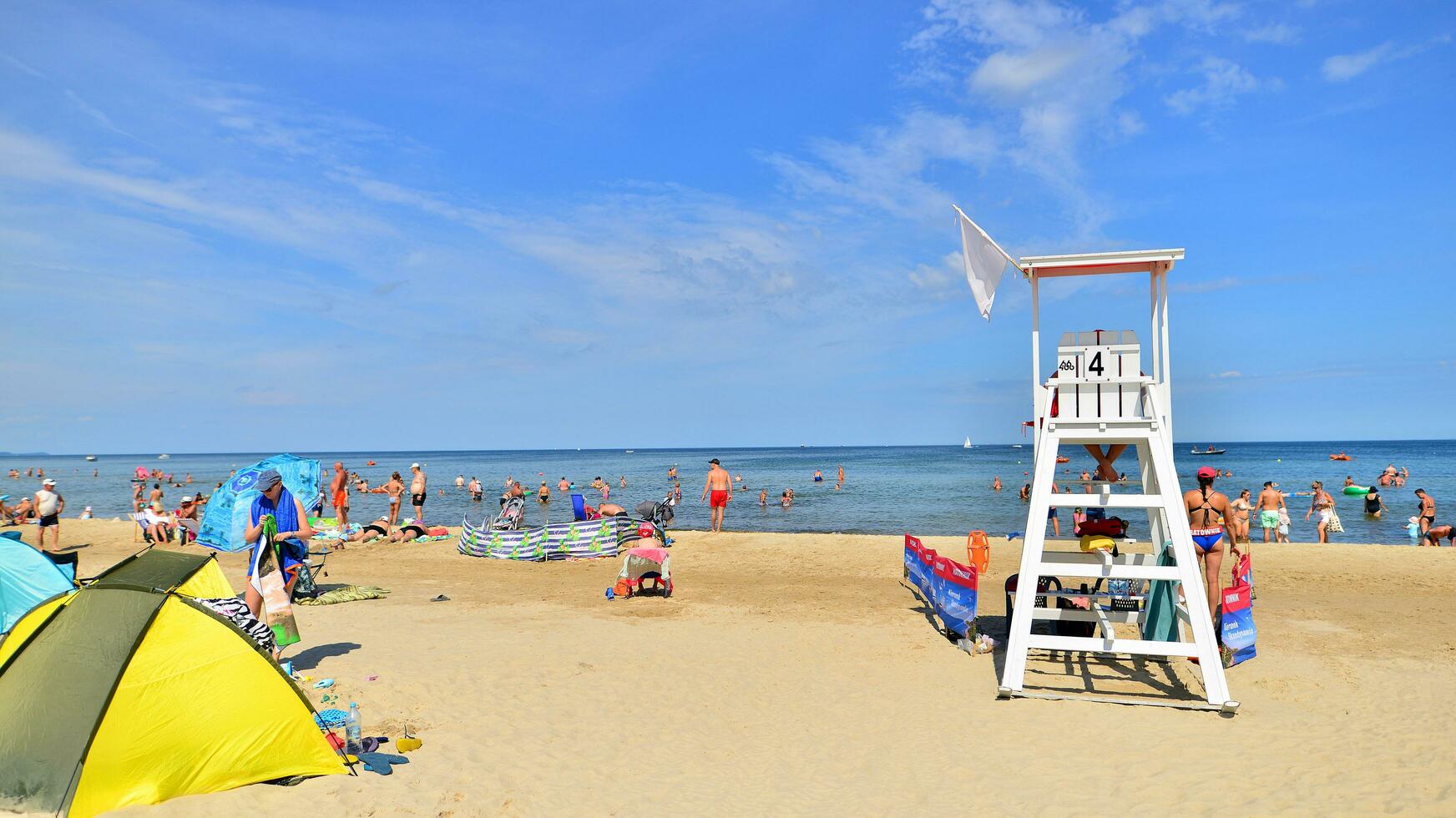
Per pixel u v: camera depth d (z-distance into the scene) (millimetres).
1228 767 5371
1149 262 7848
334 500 20125
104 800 4512
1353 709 6570
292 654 8188
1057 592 8406
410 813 4645
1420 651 8477
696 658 8359
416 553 17562
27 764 4527
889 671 7898
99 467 146125
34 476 88812
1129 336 7438
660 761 5629
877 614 10633
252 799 4703
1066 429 7387
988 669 7938
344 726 5598
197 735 4793
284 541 7078
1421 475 52344
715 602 11633
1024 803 4910
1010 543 17281
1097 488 8289
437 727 6137
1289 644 8812
